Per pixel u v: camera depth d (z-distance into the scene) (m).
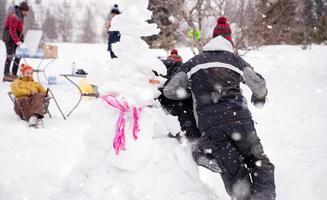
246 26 9.79
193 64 3.49
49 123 6.82
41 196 3.69
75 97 9.49
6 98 8.73
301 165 4.86
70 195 3.10
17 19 10.30
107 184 3.02
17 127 6.31
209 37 9.51
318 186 4.22
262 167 3.29
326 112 7.52
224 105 3.32
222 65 3.42
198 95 3.39
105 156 3.15
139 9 3.33
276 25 10.59
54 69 13.00
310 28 18.23
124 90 3.19
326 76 11.49
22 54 10.22
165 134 3.31
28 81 6.99
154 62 3.30
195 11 9.73
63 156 4.95
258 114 7.66
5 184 3.97
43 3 46.44
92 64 3.33
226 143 3.29
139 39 3.35
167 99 3.92
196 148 3.41
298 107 8.05
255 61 14.29
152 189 3.00
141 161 3.07
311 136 6.07
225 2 9.64
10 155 4.93
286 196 3.99
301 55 15.54
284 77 11.74
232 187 3.25
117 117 3.20
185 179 3.11
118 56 3.34
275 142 5.85
